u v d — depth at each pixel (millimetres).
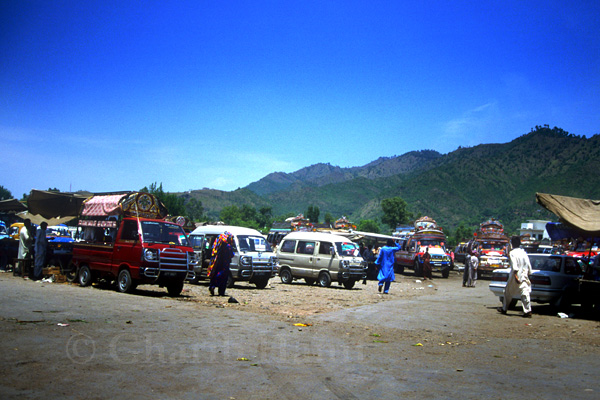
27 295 12172
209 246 19672
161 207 16344
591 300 13234
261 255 19078
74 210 21219
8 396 4676
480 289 24484
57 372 5590
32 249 18156
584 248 24953
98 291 14266
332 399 5121
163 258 13891
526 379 6250
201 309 11555
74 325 8398
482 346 8594
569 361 7504
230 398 5012
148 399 4836
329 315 11852
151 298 13297
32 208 21031
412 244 35562
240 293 16844
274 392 5281
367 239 38281
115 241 14703
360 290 20641
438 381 6004
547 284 13719
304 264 22156
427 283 27453
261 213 169000
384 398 5215
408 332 9836
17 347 6605
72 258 16781
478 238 36281
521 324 11539
